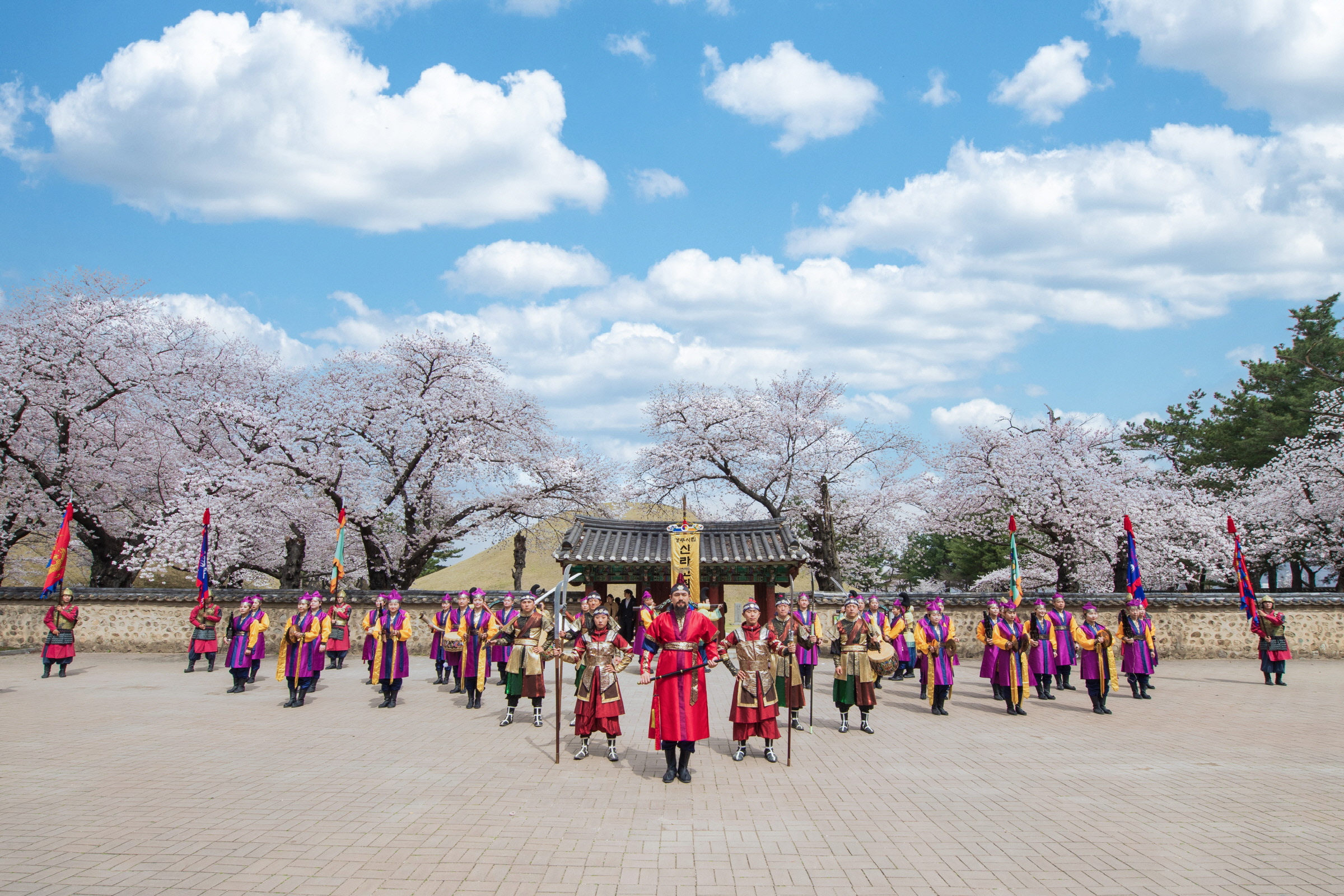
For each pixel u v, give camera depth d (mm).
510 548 54156
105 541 23141
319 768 8227
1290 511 27891
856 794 7367
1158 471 30609
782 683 10812
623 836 6035
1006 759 8938
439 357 23359
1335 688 15398
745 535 18672
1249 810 6895
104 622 20766
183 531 19625
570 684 14945
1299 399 29703
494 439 23625
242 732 10219
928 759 8922
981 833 6203
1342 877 5297
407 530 23688
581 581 19391
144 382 21922
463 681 13711
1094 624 12734
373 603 21016
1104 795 7367
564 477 24969
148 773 7914
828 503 27438
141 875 5148
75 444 21938
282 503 21234
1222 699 13938
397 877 5152
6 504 21922
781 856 5625
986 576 35188
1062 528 24172
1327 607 20453
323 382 22859
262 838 5926
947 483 27141
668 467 28312
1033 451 25156
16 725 10539
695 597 16812
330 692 14273
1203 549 24125
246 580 29734
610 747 8719
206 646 17109
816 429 27641
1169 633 20750
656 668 8203
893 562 40000
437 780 7770
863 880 5164
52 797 7020
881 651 10547
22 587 21047
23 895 4777
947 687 12320
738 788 7543
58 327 20844
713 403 28531
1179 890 5051
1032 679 15188
